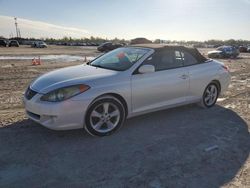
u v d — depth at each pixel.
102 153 4.18
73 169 3.71
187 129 5.23
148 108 5.34
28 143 4.46
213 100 6.73
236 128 5.35
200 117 5.96
